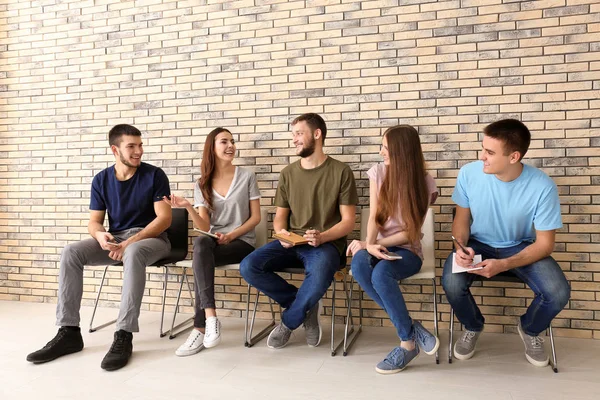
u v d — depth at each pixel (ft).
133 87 12.97
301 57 11.67
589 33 9.93
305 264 9.23
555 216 8.07
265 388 7.32
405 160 8.51
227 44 12.22
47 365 8.37
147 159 12.87
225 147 10.77
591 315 9.93
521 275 8.29
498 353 8.97
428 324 10.82
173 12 12.64
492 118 10.46
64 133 13.50
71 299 9.12
